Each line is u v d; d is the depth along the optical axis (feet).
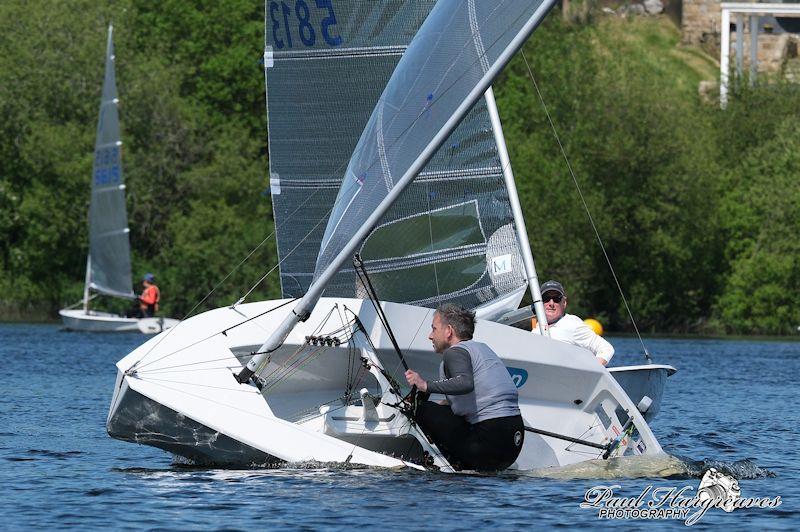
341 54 156.76
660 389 165.27
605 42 613.93
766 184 561.02
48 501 105.09
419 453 128.67
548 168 555.69
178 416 116.26
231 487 110.22
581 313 565.12
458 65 121.19
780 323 546.26
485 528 94.79
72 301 572.51
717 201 562.66
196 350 121.08
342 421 125.90
